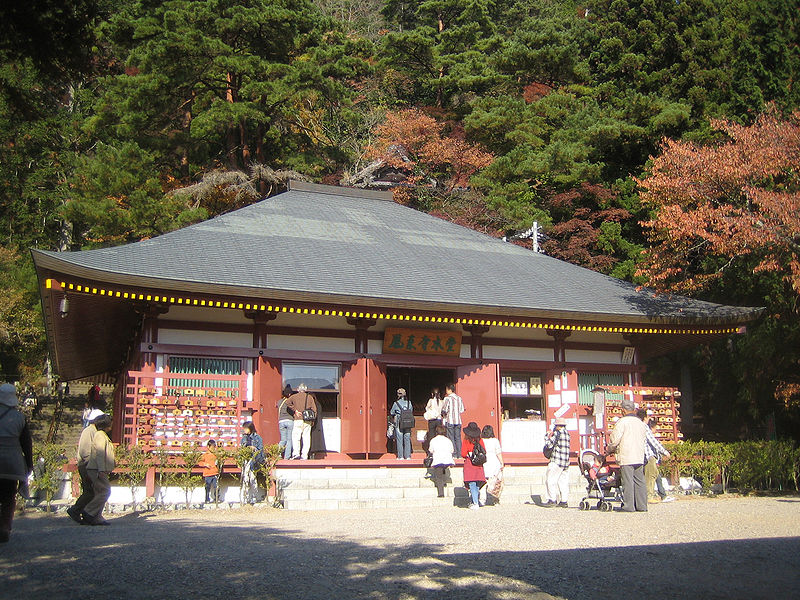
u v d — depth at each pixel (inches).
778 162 770.8
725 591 264.7
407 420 743.1
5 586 263.4
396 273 807.1
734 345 1143.6
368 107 2086.6
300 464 687.1
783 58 1376.7
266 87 1450.5
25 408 1444.4
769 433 1124.5
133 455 593.9
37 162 1817.2
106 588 261.0
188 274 668.1
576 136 1635.1
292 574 284.2
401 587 262.2
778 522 460.4
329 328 769.6
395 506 636.1
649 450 597.9
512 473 768.3
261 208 931.3
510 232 1562.5
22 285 1526.8
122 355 1069.1
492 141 1815.9
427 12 2284.7
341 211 999.0
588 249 1590.8
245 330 735.7
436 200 1752.0
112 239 1368.1
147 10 1492.4
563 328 821.2
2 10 361.4
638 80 1688.0
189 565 301.9
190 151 1605.6
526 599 247.9
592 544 368.2
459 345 808.9
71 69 402.9
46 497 599.2
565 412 831.7
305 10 1600.6
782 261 812.6
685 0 1689.2
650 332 847.1
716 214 777.6
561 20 2129.7
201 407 629.6
